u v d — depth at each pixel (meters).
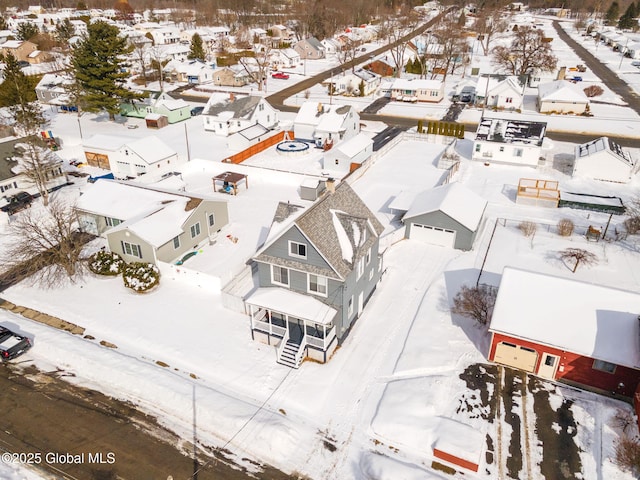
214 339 29.92
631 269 36.41
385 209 47.19
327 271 27.69
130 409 25.22
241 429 23.80
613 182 52.00
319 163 59.53
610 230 41.81
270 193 51.16
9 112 73.44
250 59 119.19
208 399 25.42
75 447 23.02
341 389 26.31
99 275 36.47
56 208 40.00
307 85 102.00
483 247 40.09
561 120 75.44
